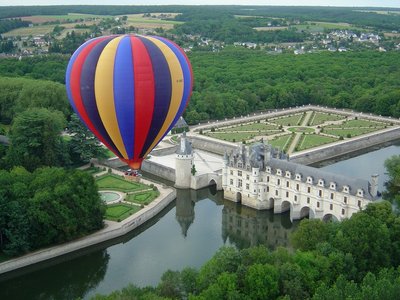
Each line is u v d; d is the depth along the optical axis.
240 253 185.00
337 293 155.50
